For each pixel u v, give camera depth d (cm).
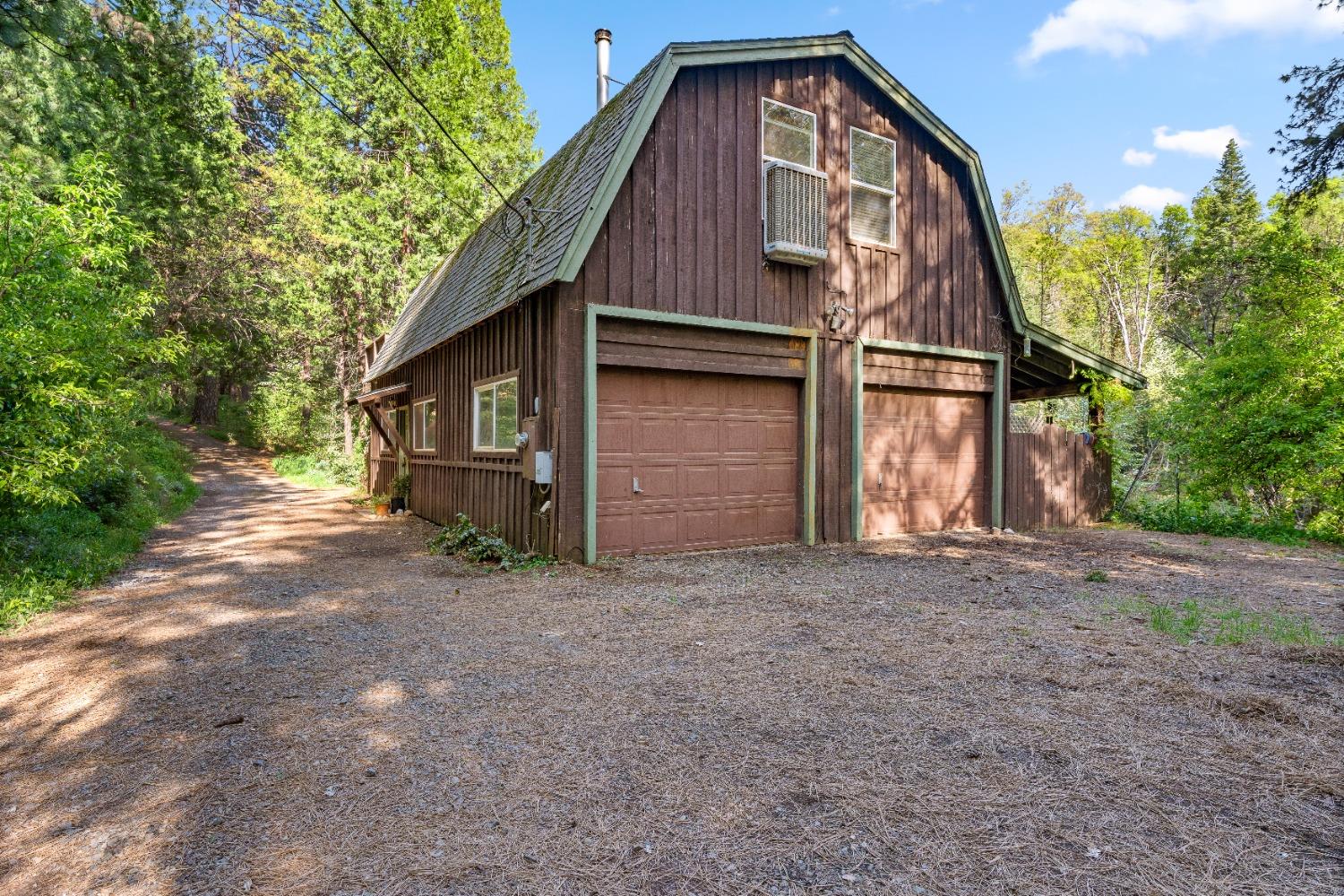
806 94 841
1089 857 202
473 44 2319
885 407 934
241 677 373
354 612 518
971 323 1002
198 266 1917
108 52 1107
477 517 925
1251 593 581
